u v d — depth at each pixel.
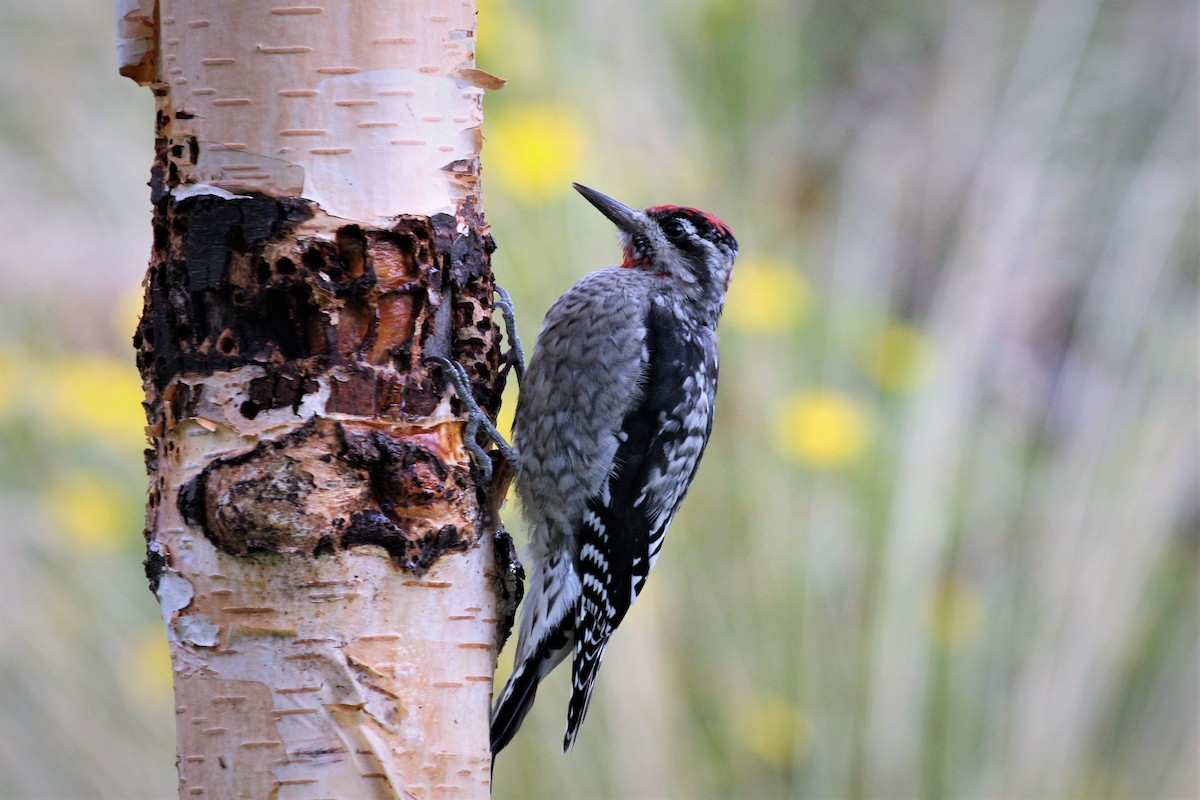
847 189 11.53
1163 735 9.91
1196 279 11.00
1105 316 10.73
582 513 7.12
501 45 9.73
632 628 8.92
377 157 4.65
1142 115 11.64
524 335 8.88
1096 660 9.67
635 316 7.24
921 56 12.21
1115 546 9.91
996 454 10.10
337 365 4.59
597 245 9.26
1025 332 11.02
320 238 4.57
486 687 4.95
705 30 10.70
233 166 4.52
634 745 8.73
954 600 9.67
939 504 9.65
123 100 10.61
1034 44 11.87
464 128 4.91
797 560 9.34
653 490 7.36
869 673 9.25
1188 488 10.65
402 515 4.67
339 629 4.48
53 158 10.55
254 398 4.51
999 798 9.22
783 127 11.04
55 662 9.10
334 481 4.52
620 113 10.03
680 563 9.25
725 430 9.66
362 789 4.48
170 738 9.18
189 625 4.47
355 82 4.60
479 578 4.96
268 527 4.42
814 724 9.12
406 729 4.59
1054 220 11.19
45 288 10.48
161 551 4.53
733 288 9.95
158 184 4.70
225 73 4.50
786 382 9.91
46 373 9.87
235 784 4.41
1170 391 10.39
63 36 10.53
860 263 11.12
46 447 9.59
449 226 4.86
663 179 9.91
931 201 11.58
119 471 9.63
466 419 5.00
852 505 9.55
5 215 10.52
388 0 4.62
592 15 10.13
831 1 12.23
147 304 4.79
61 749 8.99
